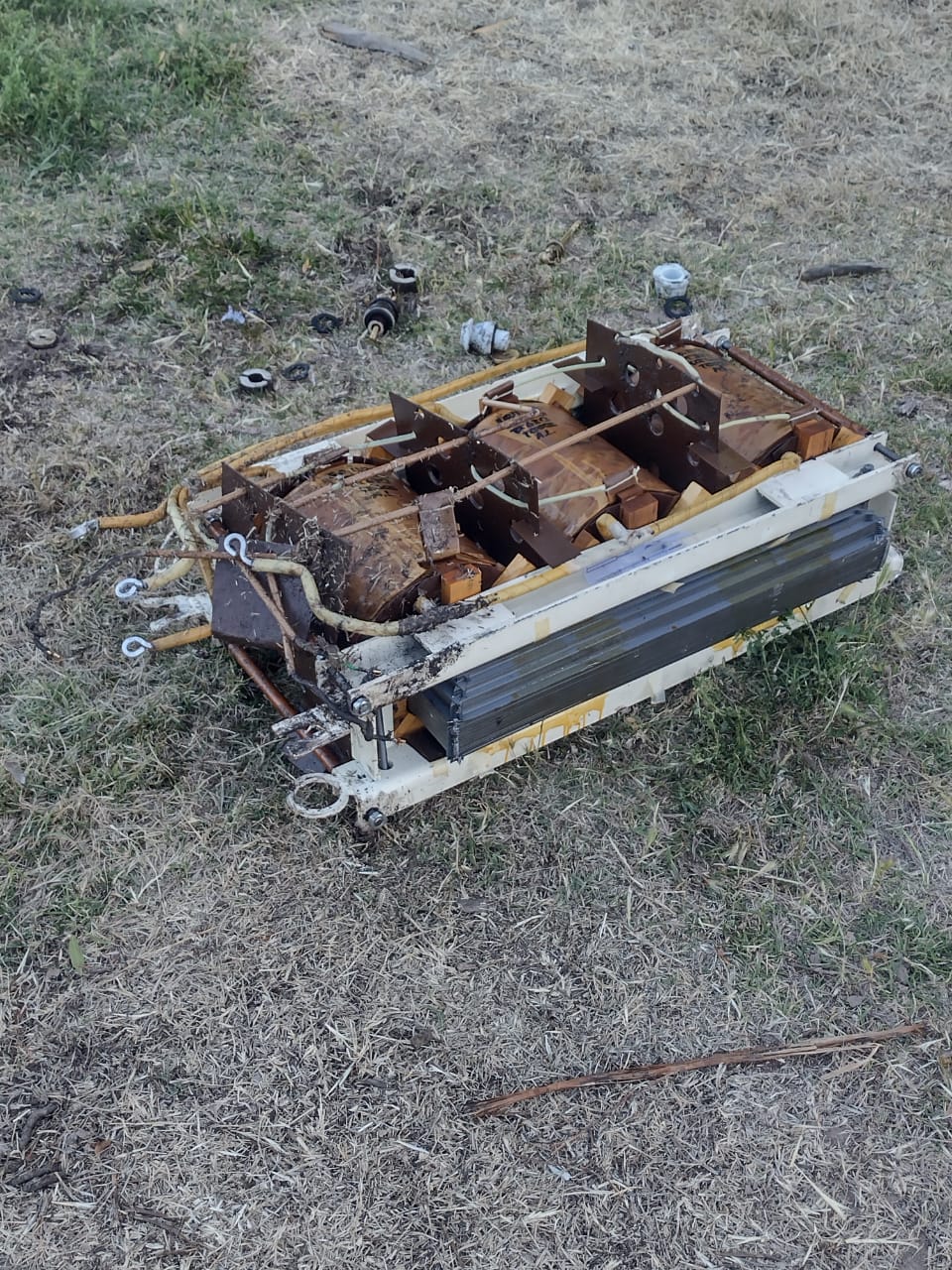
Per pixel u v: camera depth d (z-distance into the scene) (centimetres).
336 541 133
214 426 202
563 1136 120
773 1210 116
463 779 145
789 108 292
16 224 242
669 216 256
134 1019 128
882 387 213
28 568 176
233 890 139
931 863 145
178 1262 111
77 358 214
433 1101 122
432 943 135
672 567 142
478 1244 113
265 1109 122
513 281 236
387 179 261
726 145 279
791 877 143
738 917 139
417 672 128
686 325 173
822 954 135
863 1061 126
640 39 317
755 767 153
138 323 222
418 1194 116
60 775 149
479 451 140
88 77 272
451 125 279
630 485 145
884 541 159
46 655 153
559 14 326
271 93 285
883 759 155
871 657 166
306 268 236
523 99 290
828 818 149
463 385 169
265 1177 117
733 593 149
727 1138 120
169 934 135
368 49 304
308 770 146
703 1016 130
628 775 152
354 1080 124
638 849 145
